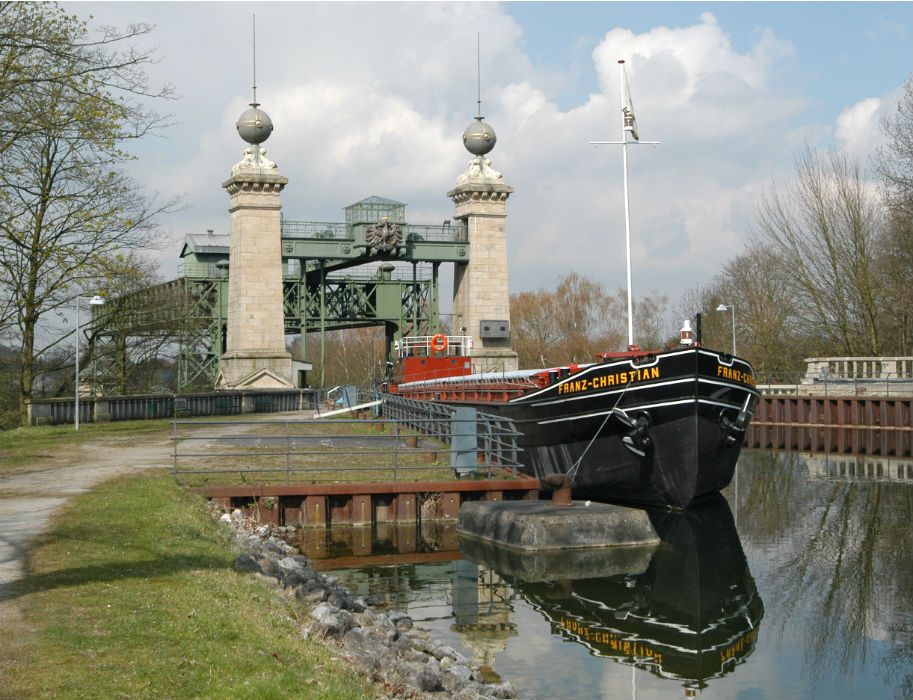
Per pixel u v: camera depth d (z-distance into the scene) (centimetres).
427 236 7888
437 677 1208
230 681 932
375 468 2581
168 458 2947
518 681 1446
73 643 995
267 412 6259
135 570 1344
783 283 8219
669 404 2562
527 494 2659
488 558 2231
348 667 1095
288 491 2464
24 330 4381
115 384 6147
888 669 1530
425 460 3039
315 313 7844
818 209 6938
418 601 1888
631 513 2322
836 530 2655
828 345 7400
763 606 1884
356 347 14138
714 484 2703
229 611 1178
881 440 5284
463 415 2666
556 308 10981
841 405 5691
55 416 4622
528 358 10744
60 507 1864
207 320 7694
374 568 2144
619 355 3094
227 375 7081
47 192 3916
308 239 7188
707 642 1666
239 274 7062
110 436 3844
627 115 3269
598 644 1641
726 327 9038
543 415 2898
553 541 2241
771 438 5838
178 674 934
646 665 1542
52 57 2950
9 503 1936
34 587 1223
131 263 4062
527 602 1891
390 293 7919
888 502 3172
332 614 1366
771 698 1399
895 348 7150
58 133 3186
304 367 7475
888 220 6600
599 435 2725
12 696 846
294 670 998
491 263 7856
